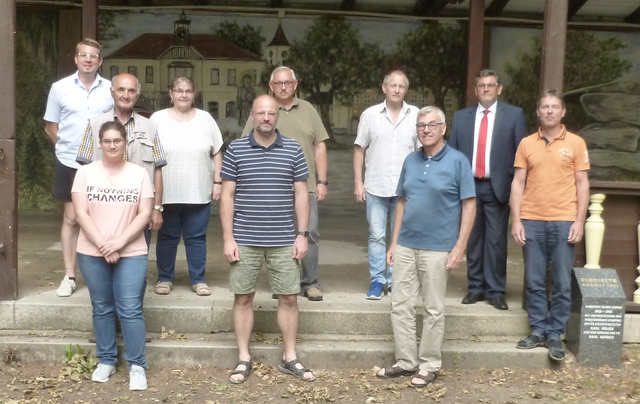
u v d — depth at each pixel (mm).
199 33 9773
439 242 4043
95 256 3975
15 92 4523
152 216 4449
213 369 4398
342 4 9781
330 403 3912
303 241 4137
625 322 4820
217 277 5547
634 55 9992
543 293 4531
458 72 9938
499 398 4031
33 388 4020
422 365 4238
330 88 9969
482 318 4711
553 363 4496
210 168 4973
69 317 4578
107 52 9703
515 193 4492
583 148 4355
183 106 4859
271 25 9820
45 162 9656
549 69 4633
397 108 4930
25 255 6328
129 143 4305
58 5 9383
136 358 4070
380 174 4918
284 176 4059
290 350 4301
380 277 4996
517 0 9367
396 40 9906
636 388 4180
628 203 4859
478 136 4801
